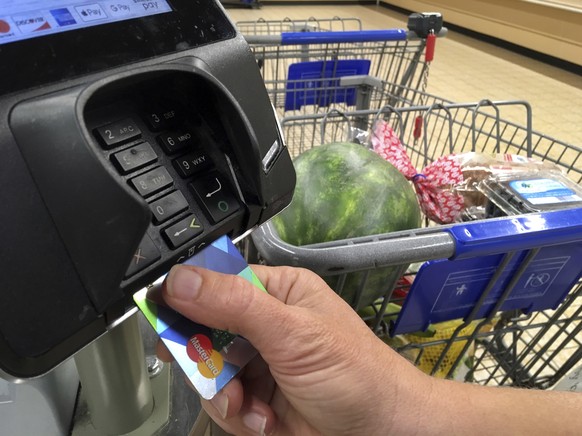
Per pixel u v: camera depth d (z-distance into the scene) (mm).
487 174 724
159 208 285
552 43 3037
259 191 322
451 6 3996
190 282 305
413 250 470
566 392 447
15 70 244
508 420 409
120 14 290
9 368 228
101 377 412
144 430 472
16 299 227
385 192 613
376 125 829
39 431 439
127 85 284
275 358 370
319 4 5324
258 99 333
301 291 433
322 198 609
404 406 395
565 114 2213
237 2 4707
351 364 381
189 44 307
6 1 258
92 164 236
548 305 652
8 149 232
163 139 300
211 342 338
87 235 239
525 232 489
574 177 1348
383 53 1397
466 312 615
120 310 276
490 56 3225
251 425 440
